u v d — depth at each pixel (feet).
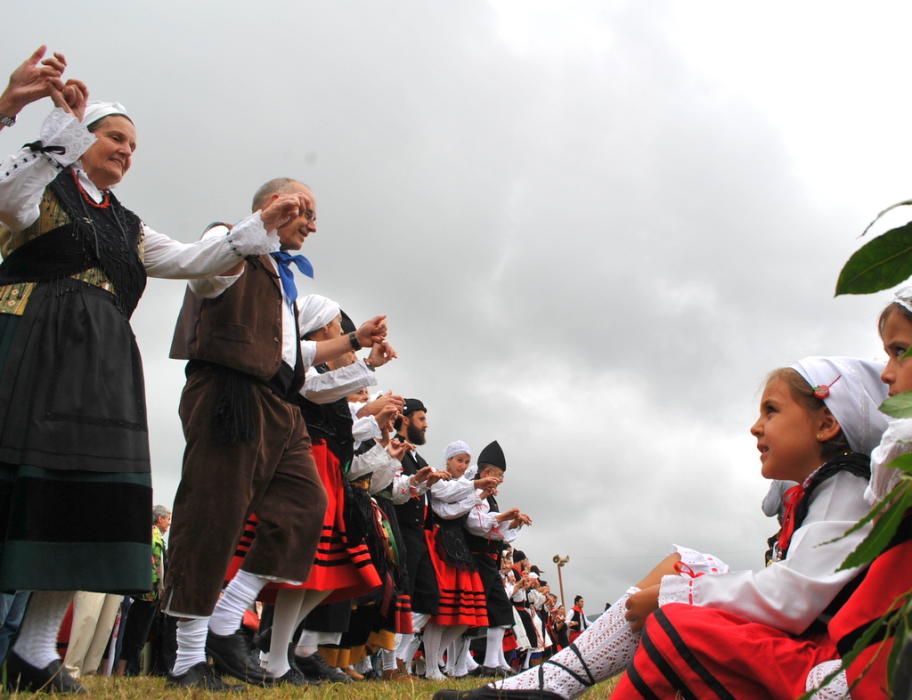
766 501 9.05
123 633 23.35
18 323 9.54
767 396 7.05
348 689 11.93
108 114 10.81
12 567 8.79
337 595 15.56
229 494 11.56
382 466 17.43
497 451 31.76
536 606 46.80
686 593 6.43
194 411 11.77
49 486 9.14
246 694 10.68
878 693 4.94
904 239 2.40
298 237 13.76
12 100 9.42
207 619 11.84
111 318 10.09
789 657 5.66
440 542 25.35
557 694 7.38
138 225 11.03
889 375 5.91
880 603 5.08
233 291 12.10
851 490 6.37
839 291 2.47
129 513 9.54
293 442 12.94
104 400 9.69
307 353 13.98
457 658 30.04
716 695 5.76
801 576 6.00
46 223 9.91
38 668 9.80
